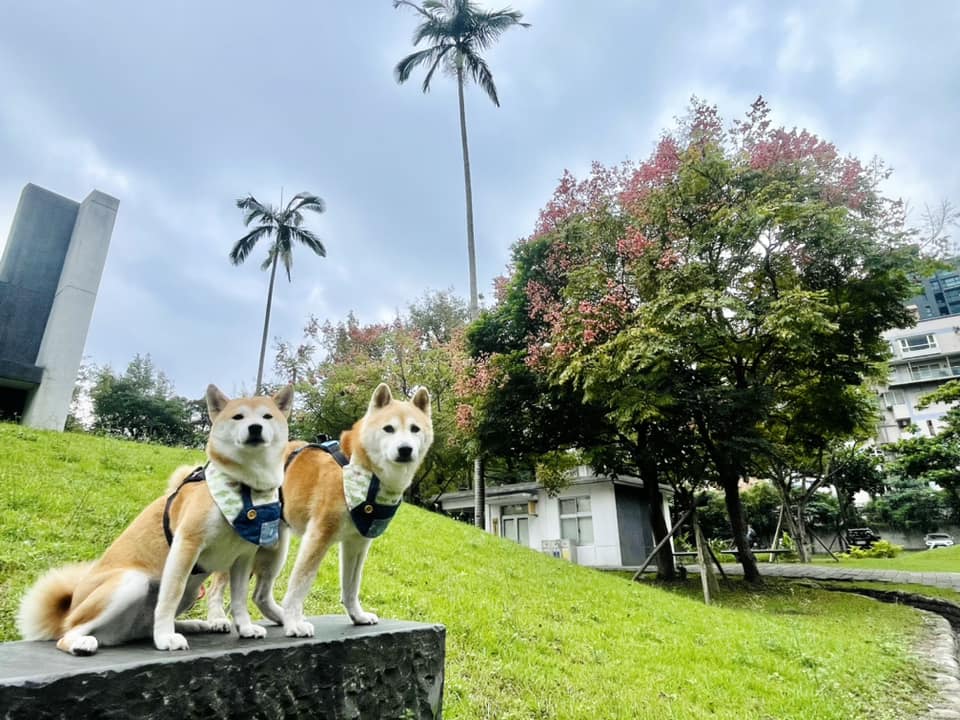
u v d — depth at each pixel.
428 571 7.72
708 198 14.20
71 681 1.71
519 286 17.55
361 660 2.71
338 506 2.99
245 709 2.17
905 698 6.00
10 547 4.87
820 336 12.77
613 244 15.38
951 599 12.51
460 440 19.77
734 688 5.55
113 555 2.44
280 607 3.14
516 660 5.22
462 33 23.50
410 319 33.94
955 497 35.12
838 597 13.09
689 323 11.65
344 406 24.53
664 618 8.30
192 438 34.03
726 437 13.73
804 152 13.60
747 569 14.87
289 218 32.62
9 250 16.81
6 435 9.39
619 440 15.80
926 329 52.25
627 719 4.38
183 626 2.73
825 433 16.36
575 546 24.55
